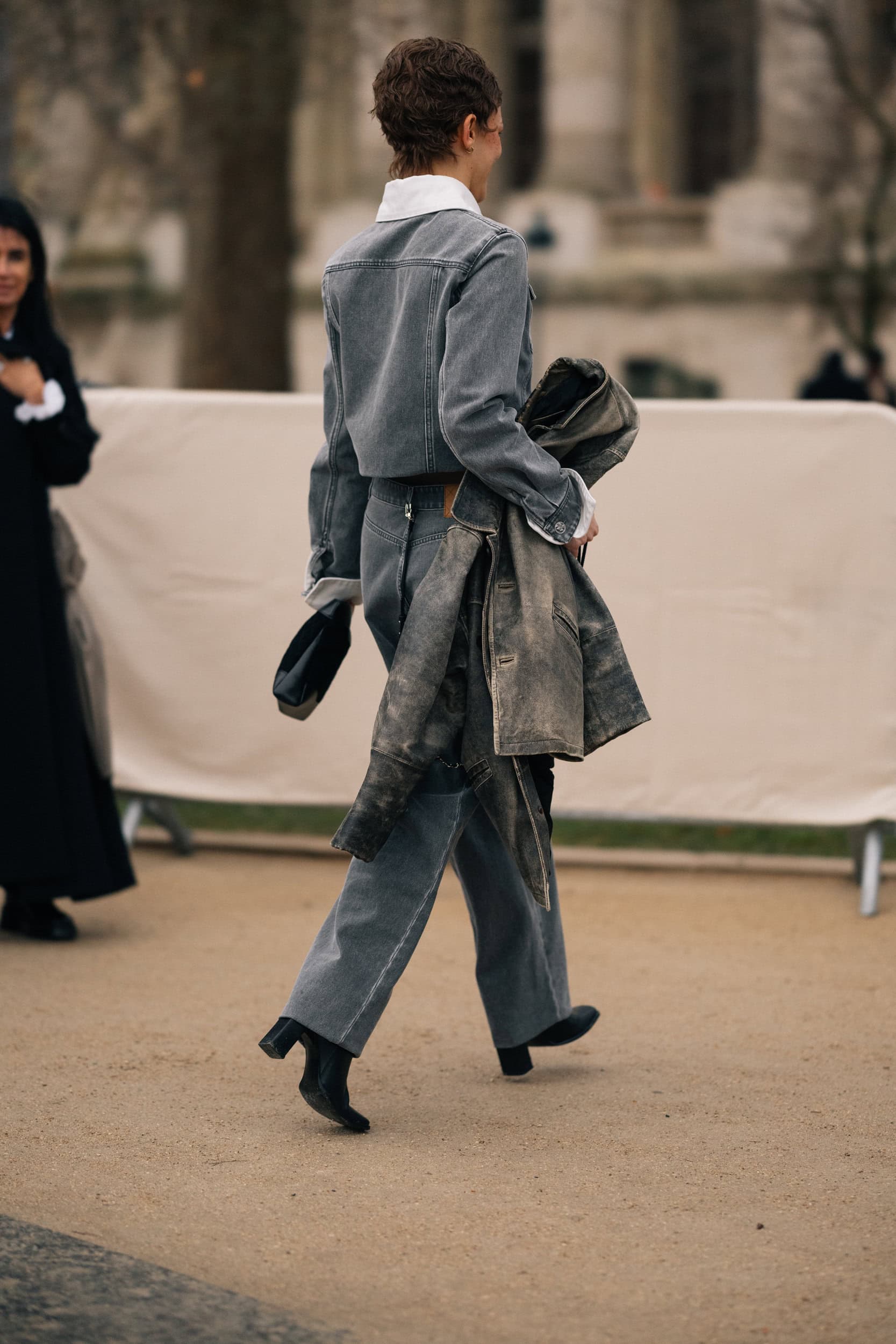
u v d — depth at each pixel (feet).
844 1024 11.14
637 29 68.59
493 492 8.55
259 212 30.45
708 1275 7.13
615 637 8.77
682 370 66.18
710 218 65.92
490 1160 8.55
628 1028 11.03
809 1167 8.43
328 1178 8.29
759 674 15.16
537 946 9.63
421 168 8.85
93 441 13.39
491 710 8.54
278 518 16.12
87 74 31.96
